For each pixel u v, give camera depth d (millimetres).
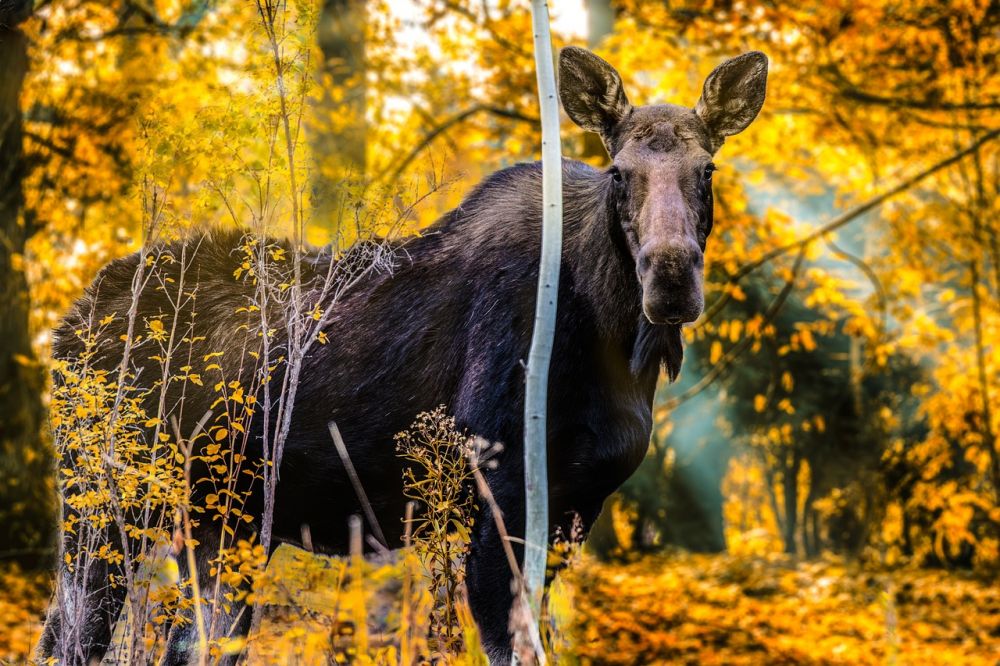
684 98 20391
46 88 18172
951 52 19312
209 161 7242
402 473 7754
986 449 29984
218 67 17797
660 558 32562
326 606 7285
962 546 37062
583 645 14250
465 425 7465
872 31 18688
